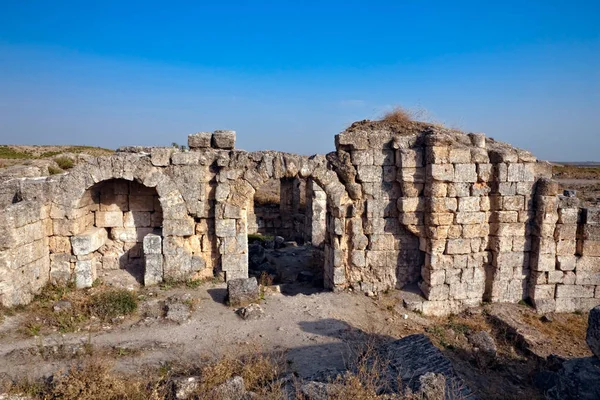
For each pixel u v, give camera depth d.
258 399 7.15
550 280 13.89
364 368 7.66
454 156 13.34
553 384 9.27
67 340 9.91
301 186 30.66
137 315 11.69
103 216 14.97
